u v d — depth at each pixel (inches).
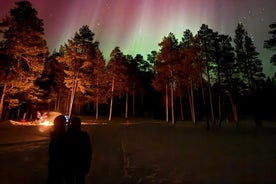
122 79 2246.6
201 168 371.6
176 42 1861.5
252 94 1961.1
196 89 2596.0
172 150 553.3
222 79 1903.3
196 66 1600.6
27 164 386.0
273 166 381.4
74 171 203.0
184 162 417.7
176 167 379.2
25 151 507.8
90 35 1697.8
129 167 379.9
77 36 1681.8
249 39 1966.0
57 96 2423.7
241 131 1135.0
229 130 1197.7
